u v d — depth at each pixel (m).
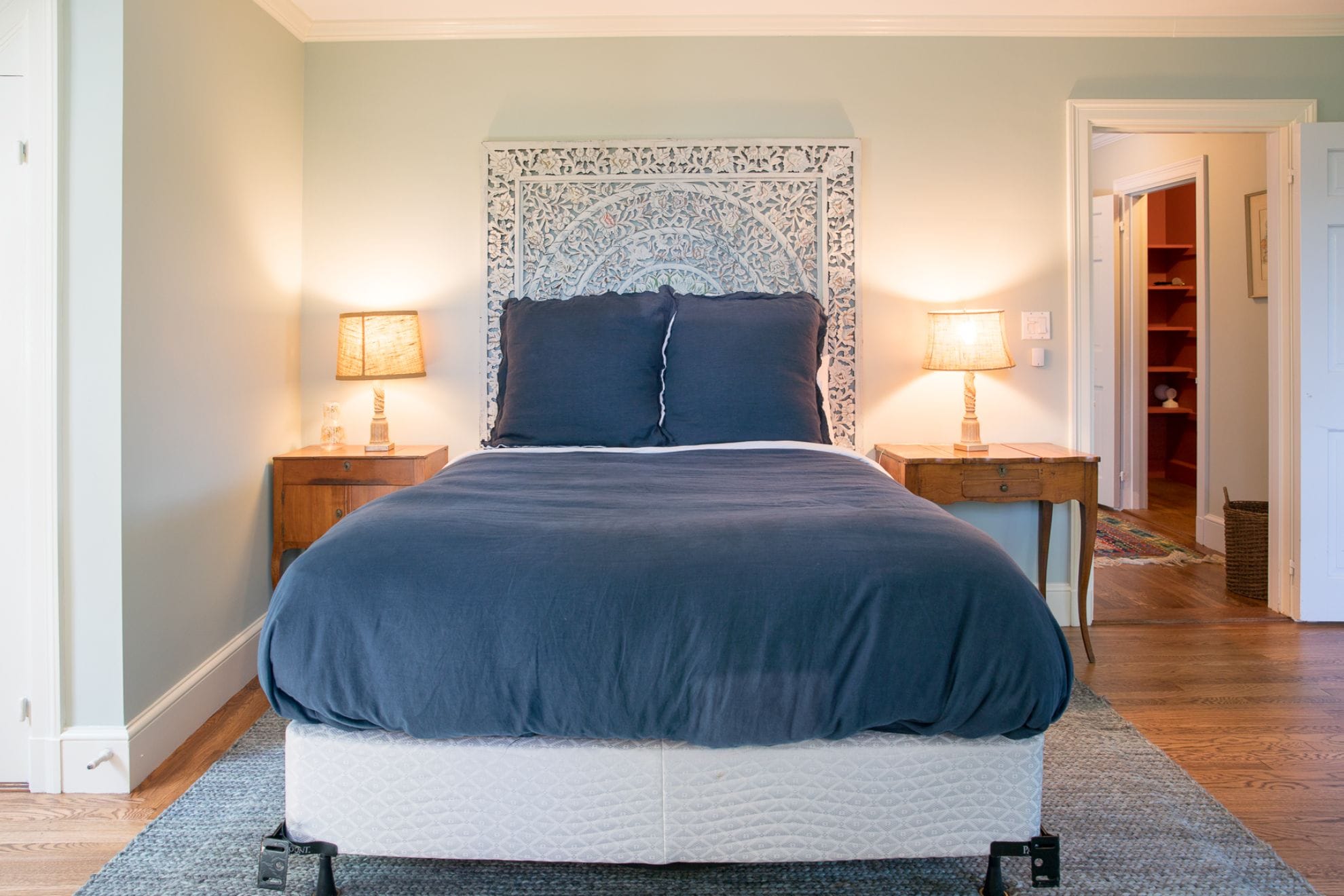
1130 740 2.54
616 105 3.61
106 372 2.26
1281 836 2.03
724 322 3.19
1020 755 1.65
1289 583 3.74
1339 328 3.57
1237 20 3.55
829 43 3.59
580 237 3.62
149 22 2.42
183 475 2.64
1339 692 2.91
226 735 2.64
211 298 2.82
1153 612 3.84
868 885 1.85
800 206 3.61
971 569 1.62
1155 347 7.20
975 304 3.64
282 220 3.41
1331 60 3.59
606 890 1.84
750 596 1.58
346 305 3.62
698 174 3.59
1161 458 7.27
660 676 1.57
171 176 2.55
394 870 1.91
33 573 2.25
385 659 1.61
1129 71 3.60
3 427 2.24
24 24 2.22
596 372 3.11
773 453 2.85
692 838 1.67
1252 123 3.60
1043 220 3.63
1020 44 3.60
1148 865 1.91
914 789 1.65
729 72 3.60
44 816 2.16
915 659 1.57
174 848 1.98
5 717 2.30
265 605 3.26
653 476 2.40
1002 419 3.69
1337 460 3.60
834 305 3.62
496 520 1.81
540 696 1.59
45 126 2.22
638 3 3.43
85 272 2.26
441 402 3.65
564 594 1.60
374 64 3.60
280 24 3.36
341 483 3.25
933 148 3.62
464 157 3.62
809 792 1.65
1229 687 2.96
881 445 3.62
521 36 3.58
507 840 1.68
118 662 2.28
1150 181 5.50
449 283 3.63
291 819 1.71
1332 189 3.54
